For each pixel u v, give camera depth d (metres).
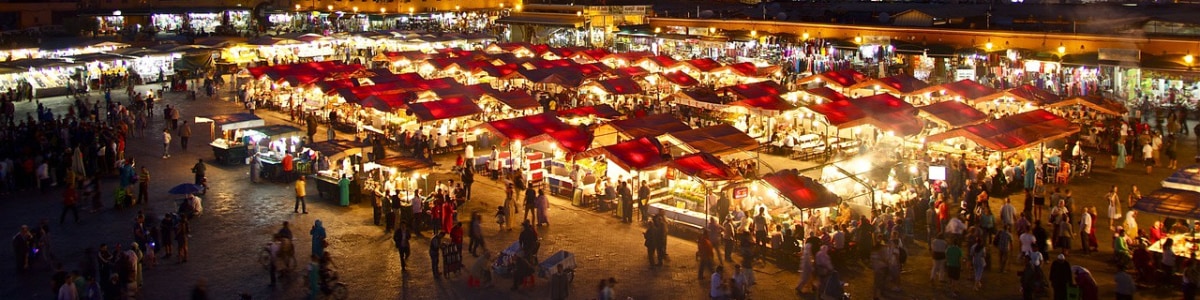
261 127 36.56
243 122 36.75
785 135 37.69
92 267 21.25
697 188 27.53
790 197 23.53
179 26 93.19
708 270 22.75
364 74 49.78
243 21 99.25
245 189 31.67
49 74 55.19
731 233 23.42
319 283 20.72
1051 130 31.77
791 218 25.19
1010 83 49.53
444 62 55.38
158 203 29.92
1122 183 31.70
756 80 53.59
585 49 62.22
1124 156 33.78
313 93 47.50
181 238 23.52
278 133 34.69
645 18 81.31
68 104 51.03
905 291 21.17
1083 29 53.81
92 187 30.62
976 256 21.16
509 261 22.25
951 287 20.97
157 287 21.77
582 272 22.80
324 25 91.75
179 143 40.28
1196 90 43.88
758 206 25.05
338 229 26.70
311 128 39.78
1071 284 19.41
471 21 99.56
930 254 23.94
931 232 24.73
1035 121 32.50
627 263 23.48
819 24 64.81
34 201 30.00
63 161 32.28
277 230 26.58
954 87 41.41
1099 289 21.09
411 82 43.34
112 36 77.62
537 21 84.62
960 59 53.91
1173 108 41.50
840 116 34.91
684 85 48.59
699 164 25.86
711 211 25.86
